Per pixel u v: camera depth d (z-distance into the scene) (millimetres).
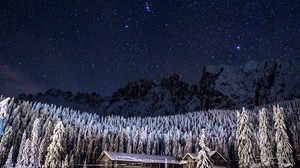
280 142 47438
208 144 107875
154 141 119062
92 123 170250
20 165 71875
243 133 48875
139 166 75875
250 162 47656
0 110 123562
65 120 156625
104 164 74688
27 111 141750
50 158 50812
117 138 112312
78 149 102000
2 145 91875
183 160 80188
